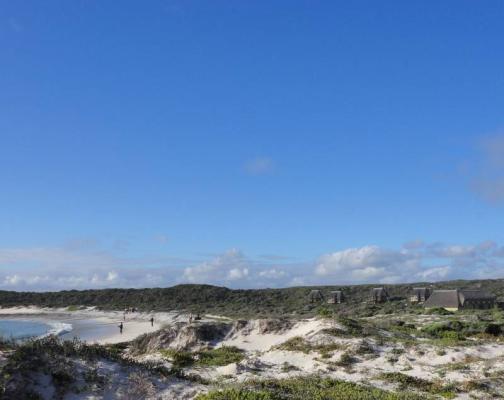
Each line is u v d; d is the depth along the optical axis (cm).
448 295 9231
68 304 15138
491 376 2442
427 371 2625
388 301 11162
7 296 16112
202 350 3681
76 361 1808
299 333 3831
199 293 14700
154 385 1822
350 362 2819
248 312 10244
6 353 1686
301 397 1825
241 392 1752
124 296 15512
